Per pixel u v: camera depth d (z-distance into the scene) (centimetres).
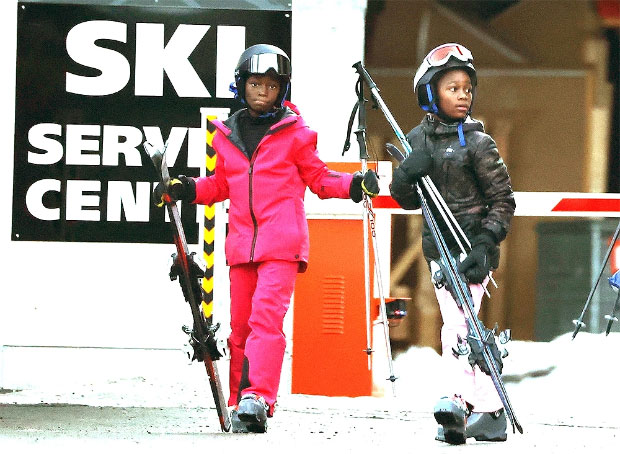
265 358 2152
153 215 3038
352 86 3033
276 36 3038
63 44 3048
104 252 3036
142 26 3045
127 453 1789
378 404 2798
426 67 2062
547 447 1998
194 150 3038
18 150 3036
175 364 3027
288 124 2202
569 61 3045
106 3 3048
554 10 3044
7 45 3041
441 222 2067
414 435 2191
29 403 2688
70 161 3041
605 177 3048
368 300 2117
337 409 2673
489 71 3052
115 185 3038
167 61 3041
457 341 2000
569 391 3044
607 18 3045
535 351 3056
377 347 2986
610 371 3041
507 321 3062
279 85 2222
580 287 3055
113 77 3041
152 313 3030
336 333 2938
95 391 2908
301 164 2211
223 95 3044
